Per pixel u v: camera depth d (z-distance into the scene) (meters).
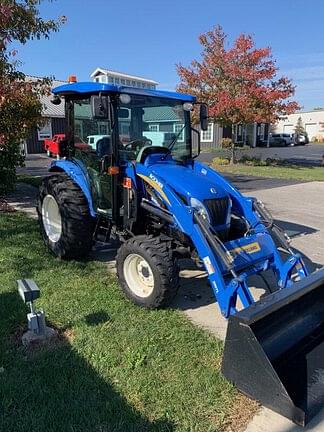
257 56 19.17
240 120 19.20
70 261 5.45
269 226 4.38
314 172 17.75
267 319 2.85
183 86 20.03
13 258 5.40
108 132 4.58
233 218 4.64
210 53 19.70
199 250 3.77
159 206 4.33
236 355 2.71
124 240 4.72
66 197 5.19
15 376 2.98
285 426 2.63
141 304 4.12
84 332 3.62
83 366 3.13
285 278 3.97
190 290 4.71
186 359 3.28
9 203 9.31
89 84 4.64
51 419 2.58
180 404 2.78
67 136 5.64
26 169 16.98
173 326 3.80
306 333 3.16
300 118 63.03
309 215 8.95
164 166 4.67
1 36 8.22
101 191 4.99
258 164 20.89
